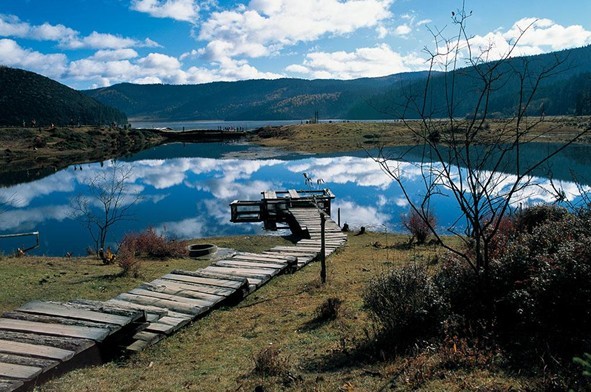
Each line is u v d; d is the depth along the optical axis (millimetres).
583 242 5863
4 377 5340
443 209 29250
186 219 29641
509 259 6461
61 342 6434
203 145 91062
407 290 6168
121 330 7352
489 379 4512
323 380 5211
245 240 24094
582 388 3992
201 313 9352
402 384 4707
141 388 5668
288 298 10883
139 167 56656
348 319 8117
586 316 5207
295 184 42438
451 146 5938
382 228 26016
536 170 36250
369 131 90375
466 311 6227
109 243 23484
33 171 55781
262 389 5176
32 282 11977
